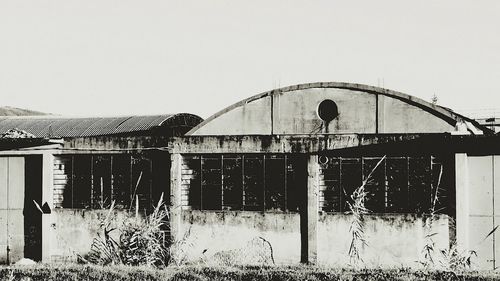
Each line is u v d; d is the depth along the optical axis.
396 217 21.36
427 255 21.05
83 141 24.50
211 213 23.03
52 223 24.59
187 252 23.03
